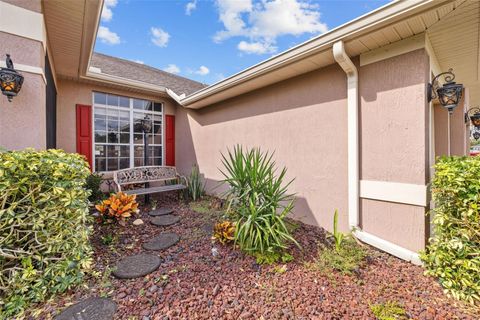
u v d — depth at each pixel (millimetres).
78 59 3979
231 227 2758
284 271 2182
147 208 4250
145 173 4938
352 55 2848
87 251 2125
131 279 2037
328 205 3166
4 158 1703
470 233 1789
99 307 1680
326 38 2633
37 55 2432
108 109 5465
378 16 2199
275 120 3912
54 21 2961
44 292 1736
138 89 5582
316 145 3303
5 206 1749
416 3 1967
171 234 3031
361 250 2498
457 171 1881
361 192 2811
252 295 1851
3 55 2240
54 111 4238
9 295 1661
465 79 4035
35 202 1816
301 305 1739
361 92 2801
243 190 2730
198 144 5848
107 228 3104
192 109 6031
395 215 2543
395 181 2537
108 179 5051
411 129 2418
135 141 5902
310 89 3375
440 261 1984
